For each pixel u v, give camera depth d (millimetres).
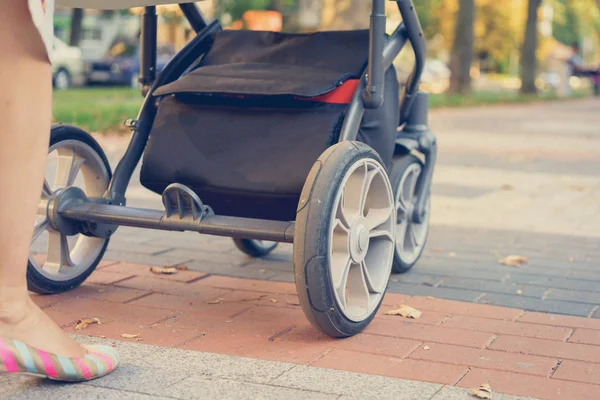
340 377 2682
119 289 3809
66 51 23219
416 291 3969
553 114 20812
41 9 2287
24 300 2436
